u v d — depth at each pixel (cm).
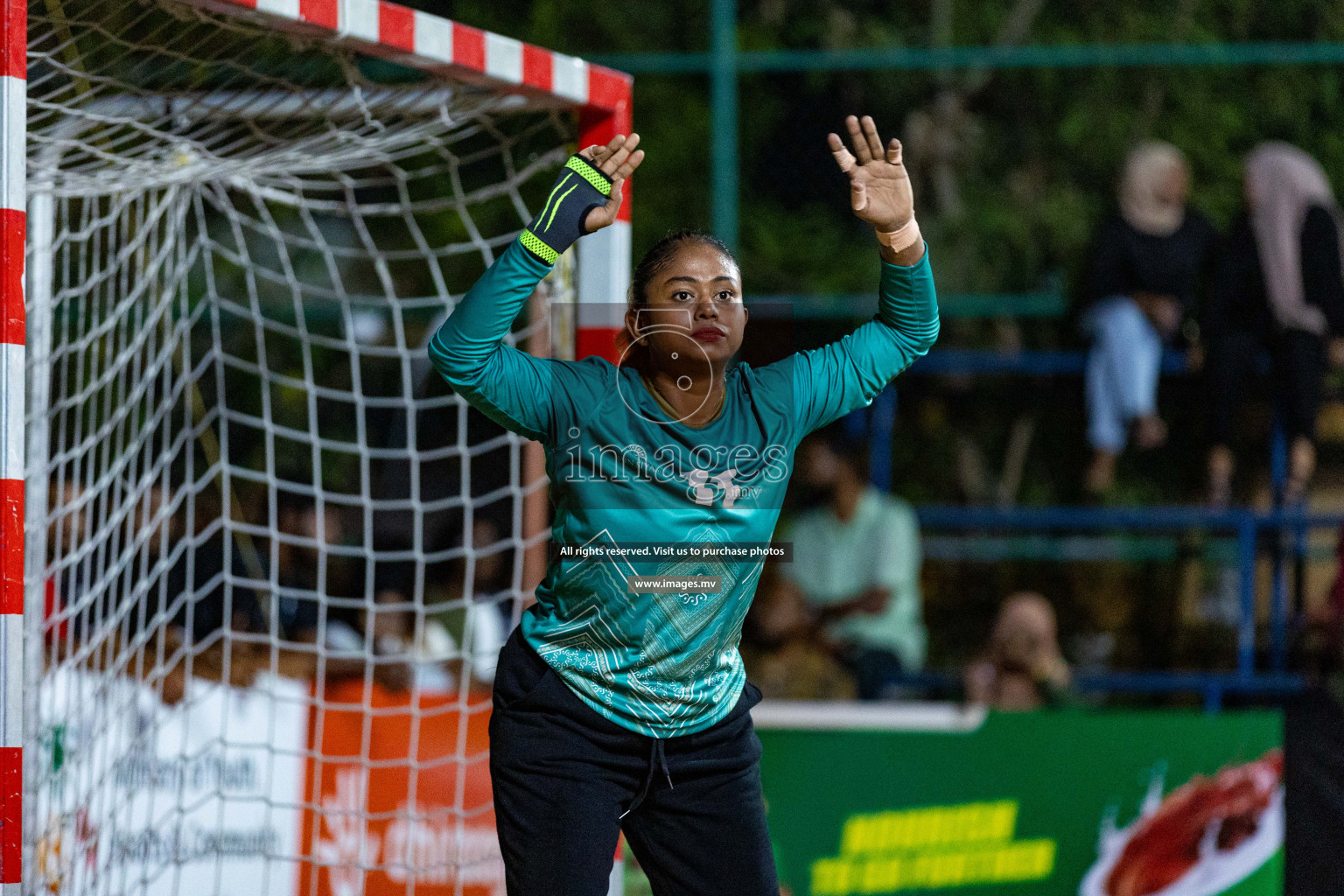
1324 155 3272
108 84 1246
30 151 1380
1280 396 2703
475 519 2480
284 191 1961
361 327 3069
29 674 1512
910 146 3472
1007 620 2542
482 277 956
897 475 3222
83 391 1820
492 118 1562
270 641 1789
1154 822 1975
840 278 3409
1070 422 3162
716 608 1008
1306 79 3297
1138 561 3058
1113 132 3391
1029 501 3170
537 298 1559
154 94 1283
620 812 1015
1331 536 2958
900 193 1036
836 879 1980
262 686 1911
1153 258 2761
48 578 1636
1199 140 3338
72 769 1593
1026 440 3181
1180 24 3378
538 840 985
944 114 3466
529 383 988
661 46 3600
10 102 976
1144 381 2778
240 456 3064
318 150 1467
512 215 3145
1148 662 2989
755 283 3416
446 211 3156
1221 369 2717
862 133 1036
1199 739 1984
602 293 1441
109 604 1736
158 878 1741
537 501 1820
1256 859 1964
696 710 1011
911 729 2008
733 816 1027
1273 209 2688
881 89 3469
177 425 2556
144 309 2025
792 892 1977
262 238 3127
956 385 3191
